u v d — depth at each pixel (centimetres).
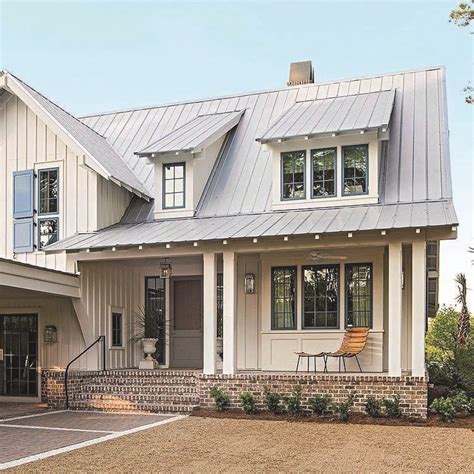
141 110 2158
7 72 1714
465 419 1254
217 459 925
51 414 1419
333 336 1570
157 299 1828
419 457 935
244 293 1680
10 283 1344
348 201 1519
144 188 1788
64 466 889
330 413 1300
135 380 1564
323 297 1597
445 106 1750
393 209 1427
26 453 978
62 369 1648
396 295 1315
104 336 1659
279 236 1342
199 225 1555
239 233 1398
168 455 953
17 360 1709
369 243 1345
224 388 1403
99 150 1794
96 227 1653
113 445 1032
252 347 1658
